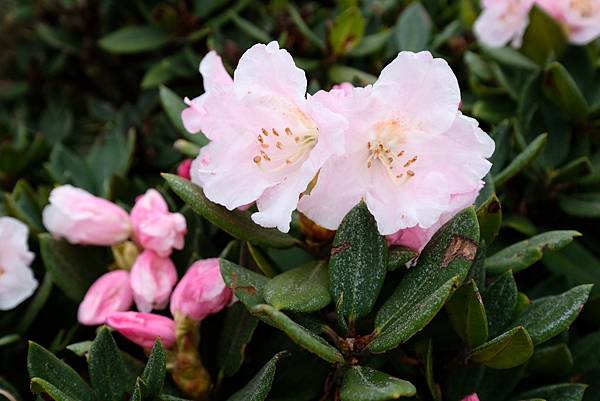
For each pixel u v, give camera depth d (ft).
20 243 1.22
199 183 1.09
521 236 1.36
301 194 0.99
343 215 0.99
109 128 1.55
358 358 1.01
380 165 0.99
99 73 1.99
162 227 1.15
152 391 1.02
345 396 0.93
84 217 1.19
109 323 1.08
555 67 1.33
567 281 1.28
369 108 0.95
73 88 2.07
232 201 0.99
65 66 2.04
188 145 1.30
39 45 2.09
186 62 1.70
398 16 1.71
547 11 1.46
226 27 1.73
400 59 0.96
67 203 1.20
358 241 1.00
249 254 1.13
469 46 1.61
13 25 2.35
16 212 1.31
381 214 0.97
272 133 1.00
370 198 0.97
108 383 1.05
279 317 0.91
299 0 1.85
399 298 1.00
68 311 1.29
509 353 0.99
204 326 1.16
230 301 1.10
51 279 1.24
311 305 0.98
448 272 0.98
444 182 0.97
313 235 1.09
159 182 1.60
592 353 1.20
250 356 1.16
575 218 1.40
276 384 1.10
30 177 1.60
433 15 1.74
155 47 1.73
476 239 0.97
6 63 2.34
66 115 1.93
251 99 0.98
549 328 1.02
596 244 1.38
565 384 1.08
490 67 1.54
